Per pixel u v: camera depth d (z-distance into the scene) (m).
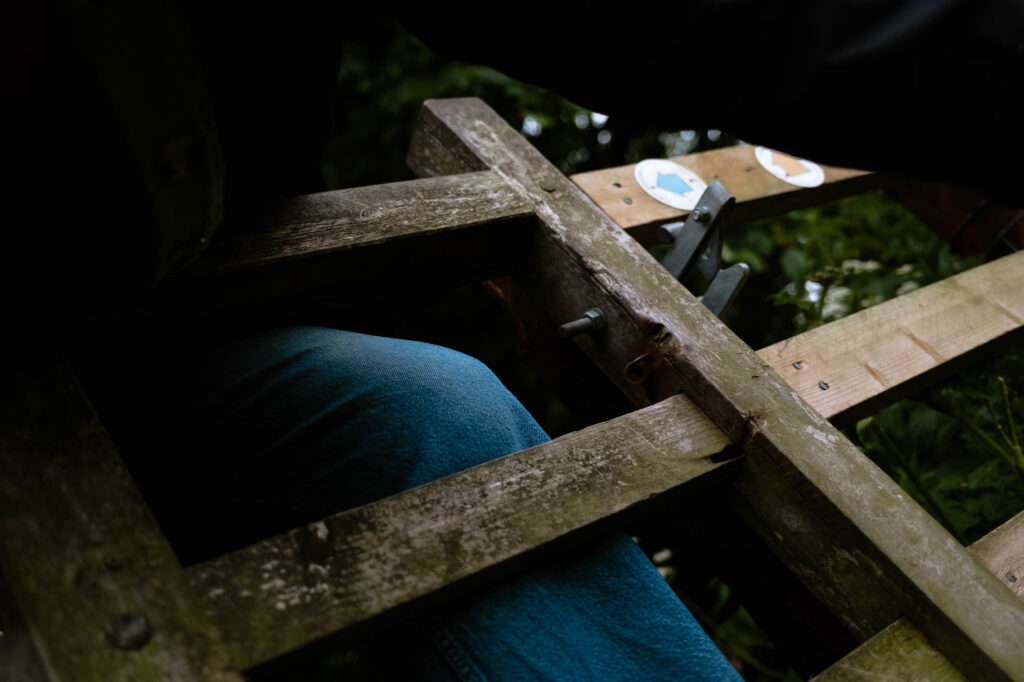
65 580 0.68
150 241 0.68
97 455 0.76
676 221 1.64
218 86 0.83
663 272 1.19
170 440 1.02
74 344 0.93
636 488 0.93
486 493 0.87
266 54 0.86
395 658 0.86
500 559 0.81
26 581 0.67
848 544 0.95
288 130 0.97
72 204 0.66
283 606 0.73
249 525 1.03
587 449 0.95
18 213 0.67
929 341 1.44
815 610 1.08
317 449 0.94
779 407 1.03
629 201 1.64
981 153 0.79
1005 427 1.76
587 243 1.21
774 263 3.84
